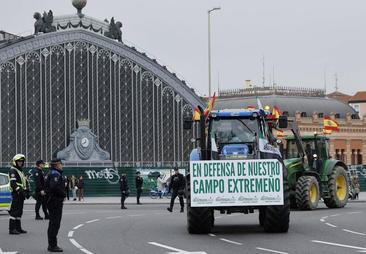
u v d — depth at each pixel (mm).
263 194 20812
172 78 73125
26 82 65375
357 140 98062
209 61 54844
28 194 22219
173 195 34500
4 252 16938
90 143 66938
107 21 72812
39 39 66250
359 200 49531
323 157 36906
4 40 71188
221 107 97438
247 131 22062
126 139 70000
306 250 16438
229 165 20938
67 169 61219
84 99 68062
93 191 61344
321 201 45906
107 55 69812
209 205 20859
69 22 69188
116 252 16531
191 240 19297
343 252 15914
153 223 26078
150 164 71000
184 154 73188
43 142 65625
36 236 21156
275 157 21812
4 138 63625
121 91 70312
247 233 21281
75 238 20109
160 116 72312
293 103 96438
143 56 71875
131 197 59938
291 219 27109
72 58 67938
